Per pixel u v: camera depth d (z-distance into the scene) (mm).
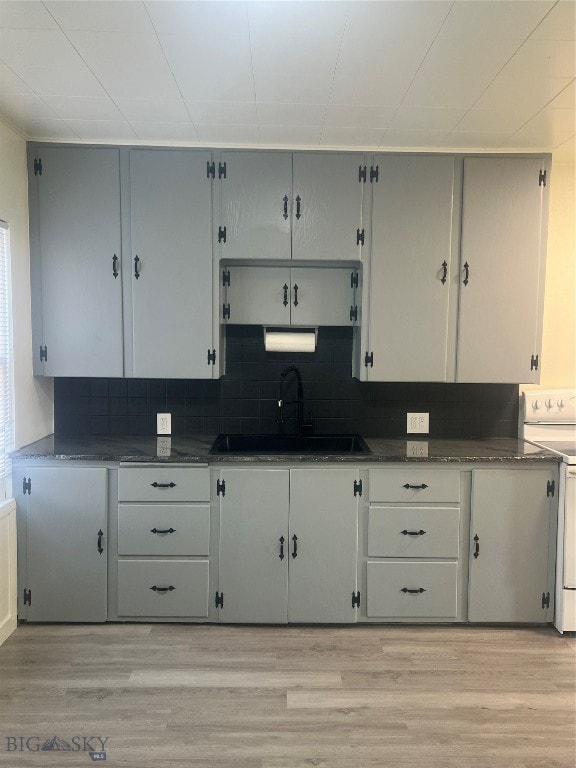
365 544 2822
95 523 2768
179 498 2768
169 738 2031
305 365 3338
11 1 1674
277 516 2791
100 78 2199
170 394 3322
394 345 3025
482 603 2842
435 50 1958
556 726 2127
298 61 2049
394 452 2875
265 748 1990
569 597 2762
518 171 2965
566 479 2732
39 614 2793
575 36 1859
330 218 2959
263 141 2879
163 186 2922
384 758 1953
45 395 3189
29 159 2885
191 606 2812
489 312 3016
